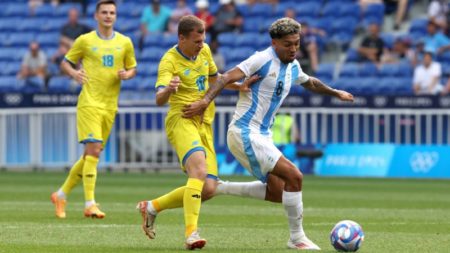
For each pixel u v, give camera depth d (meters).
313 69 76.31
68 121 70.75
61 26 86.81
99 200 47.84
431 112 67.56
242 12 83.94
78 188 56.34
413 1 83.12
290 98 69.25
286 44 28.52
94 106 39.50
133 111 70.69
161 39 81.88
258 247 29.09
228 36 80.94
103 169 71.44
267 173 28.97
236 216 39.72
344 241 27.33
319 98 69.06
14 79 80.38
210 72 31.19
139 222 36.62
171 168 71.12
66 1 89.06
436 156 67.00
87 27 78.62
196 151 29.02
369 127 68.62
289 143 69.50
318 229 34.75
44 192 52.69
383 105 68.25
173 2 87.19
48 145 71.19
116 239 31.00
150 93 75.56
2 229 33.66
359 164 68.62
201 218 38.81
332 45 80.81
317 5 83.38
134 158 71.12
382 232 33.66
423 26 79.62
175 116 29.78
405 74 75.56
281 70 28.81
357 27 81.81
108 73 39.91
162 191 53.62
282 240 30.92
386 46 79.00
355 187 58.09
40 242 30.00
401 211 42.75
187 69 30.00
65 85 78.06
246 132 28.89
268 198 30.05
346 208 44.22
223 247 29.05
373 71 76.06
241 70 28.48
